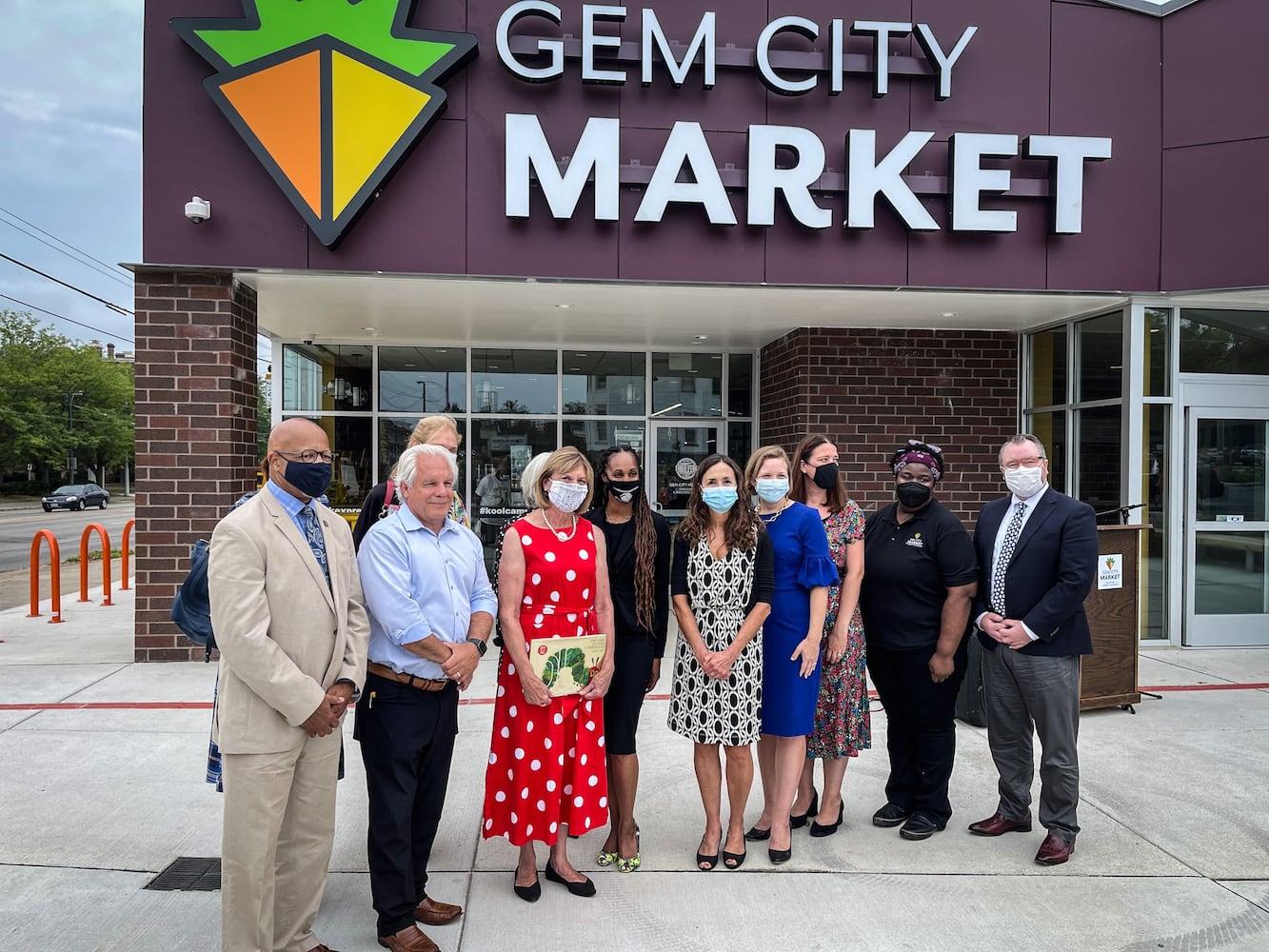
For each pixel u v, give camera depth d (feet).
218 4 21.22
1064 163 23.21
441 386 33.68
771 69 22.63
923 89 23.44
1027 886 11.13
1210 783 14.64
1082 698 18.06
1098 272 23.99
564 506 10.46
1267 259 23.25
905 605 12.55
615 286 22.98
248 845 8.39
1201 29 23.80
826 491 12.89
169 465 21.76
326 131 20.85
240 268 21.27
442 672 9.68
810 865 11.66
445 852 12.00
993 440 30.27
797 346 30.04
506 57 21.53
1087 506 11.92
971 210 23.08
